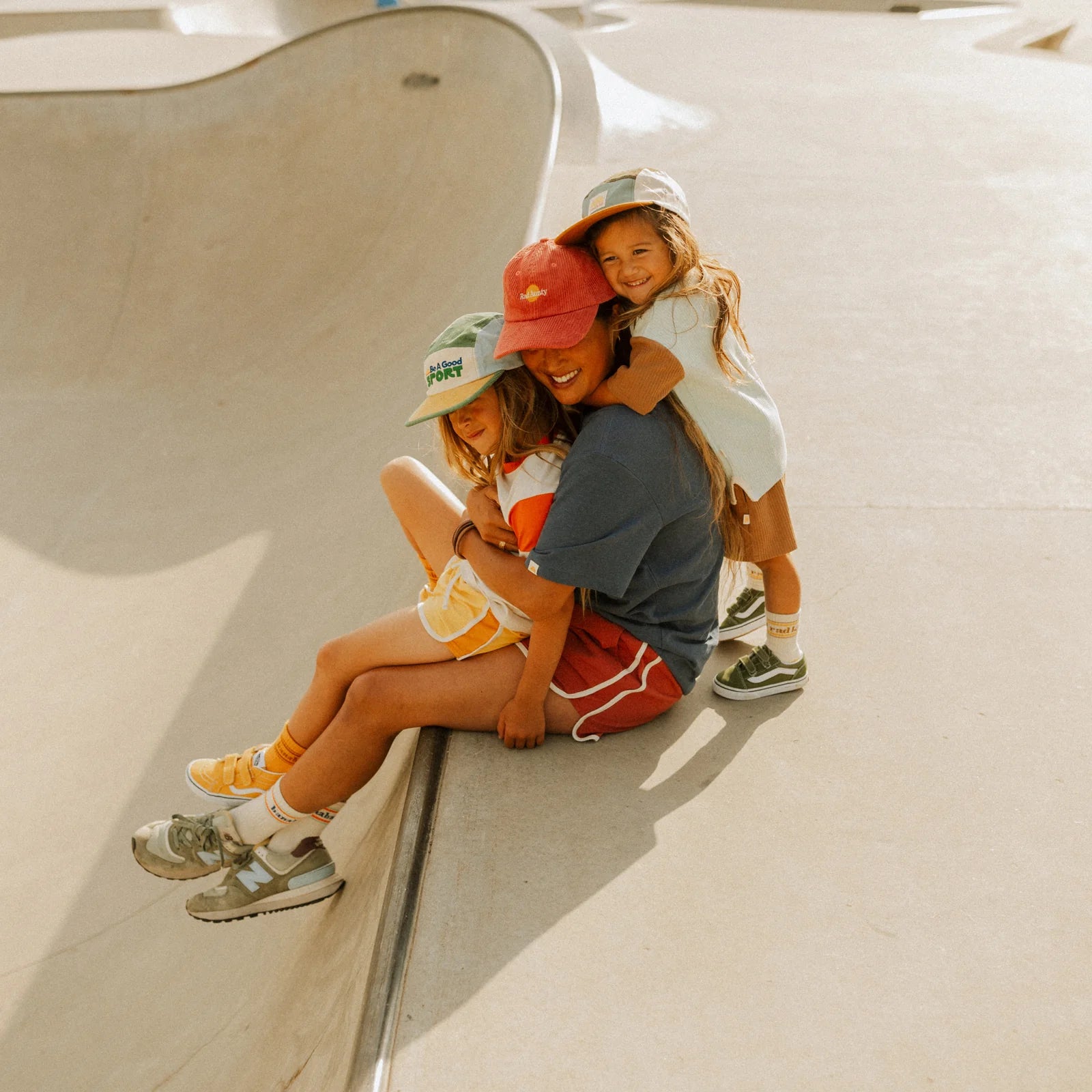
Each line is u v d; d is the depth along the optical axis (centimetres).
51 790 424
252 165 934
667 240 202
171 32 1758
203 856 244
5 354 799
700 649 246
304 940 272
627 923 199
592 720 244
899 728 251
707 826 222
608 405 212
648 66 1199
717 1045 175
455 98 930
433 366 215
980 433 395
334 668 240
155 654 488
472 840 218
